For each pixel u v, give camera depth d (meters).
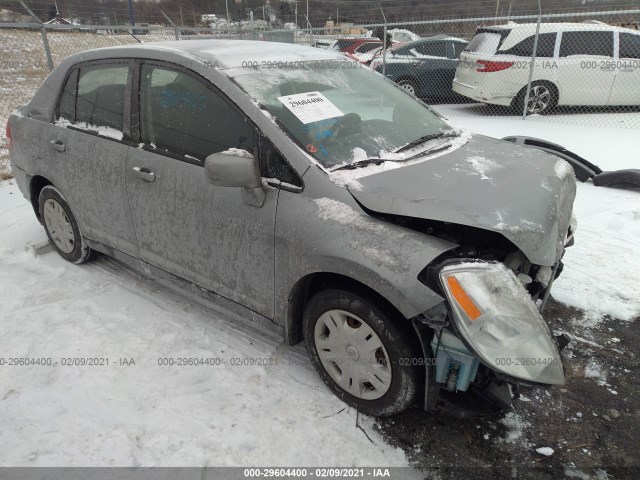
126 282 3.50
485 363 1.86
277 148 2.30
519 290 1.94
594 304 3.23
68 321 3.04
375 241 2.03
